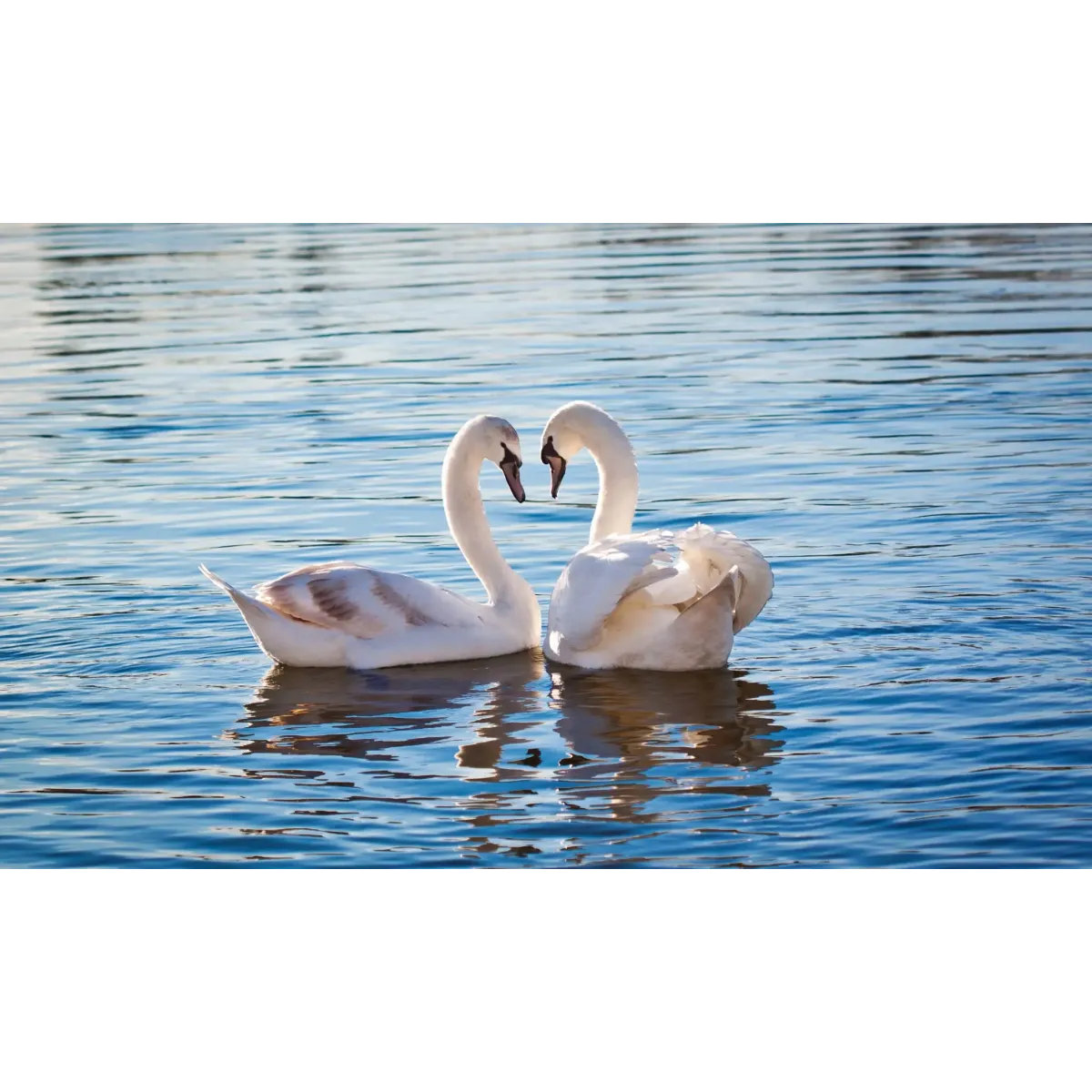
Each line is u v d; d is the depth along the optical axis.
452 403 20.98
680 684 10.73
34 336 27.53
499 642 11.77
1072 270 31.72
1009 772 8.93
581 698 10.54
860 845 8.07
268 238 42.91
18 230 45.84
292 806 8.74
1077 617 11.77
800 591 12.74
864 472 16.72
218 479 17.25
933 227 41.78
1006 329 25.33
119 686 10.89
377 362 24.14
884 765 9.09
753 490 16.19
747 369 22.80
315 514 15.66
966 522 14.62
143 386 22.77
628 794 8.80
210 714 10.32
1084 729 9.54
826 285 31.12
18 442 19.36
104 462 18.17
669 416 19.86
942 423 19.00
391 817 8.57
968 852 7.96
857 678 10.65
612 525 12.75
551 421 12.76
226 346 25.98
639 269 34.69
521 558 14.13
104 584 13.38
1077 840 8.05
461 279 33.69
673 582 11.05
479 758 9.44
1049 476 16.23
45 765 9.41
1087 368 22.02
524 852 8.08
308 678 11.13
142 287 33.59
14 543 14.73
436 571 13.69
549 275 34.16
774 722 9.88
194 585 13.34
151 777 9.21
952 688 10.36
